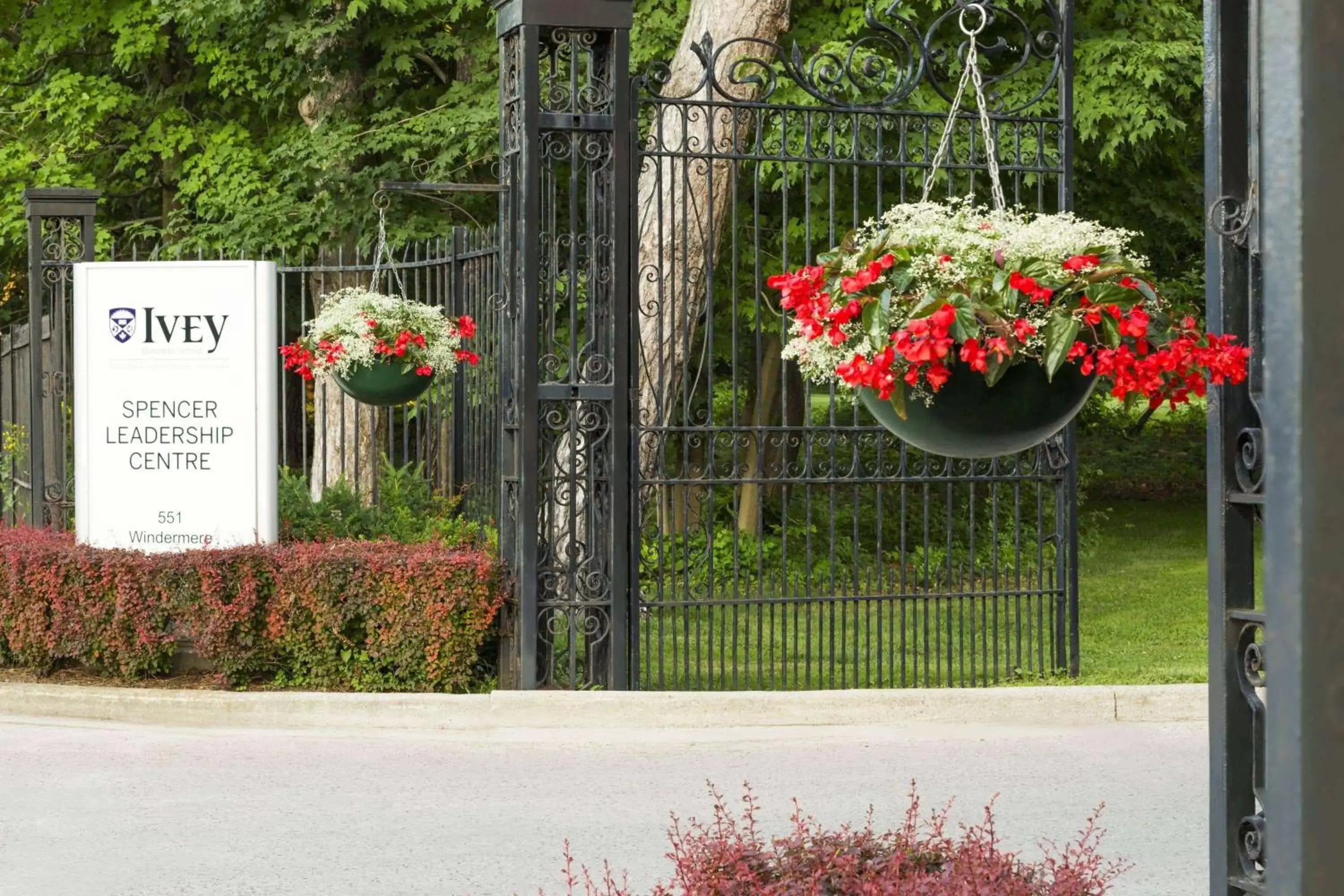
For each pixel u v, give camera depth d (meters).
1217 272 3.67
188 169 21.38
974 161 11.18
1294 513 1.84
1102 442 31.89
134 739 9.62
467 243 13.54
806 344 5.34
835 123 10.87
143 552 11.00
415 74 21.41
